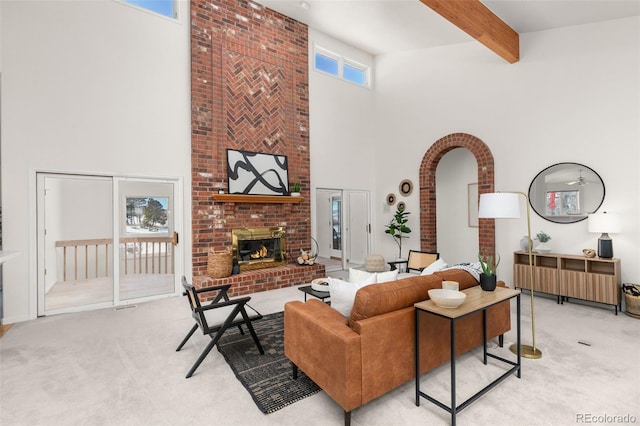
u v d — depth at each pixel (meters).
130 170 4.25
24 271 3.64
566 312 3.82
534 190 4.62
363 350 1.82
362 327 1.82
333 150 6.26
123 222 4.43
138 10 4.32
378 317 1.93
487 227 5.06
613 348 2.82
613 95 3.99
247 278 4.71
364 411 1.97
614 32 4.00
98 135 4.04
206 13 4.77
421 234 6.07
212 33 4.82
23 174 3.62
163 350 2.84
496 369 2.49
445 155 6.61
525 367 2.49
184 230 4.65
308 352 2.10
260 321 3.57
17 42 3.58
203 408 2.02
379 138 6.80
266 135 5.35
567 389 2.18
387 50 6.48
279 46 5.50
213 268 4.55
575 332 3.19
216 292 4.47
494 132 5.07
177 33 4.62
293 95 5.67
